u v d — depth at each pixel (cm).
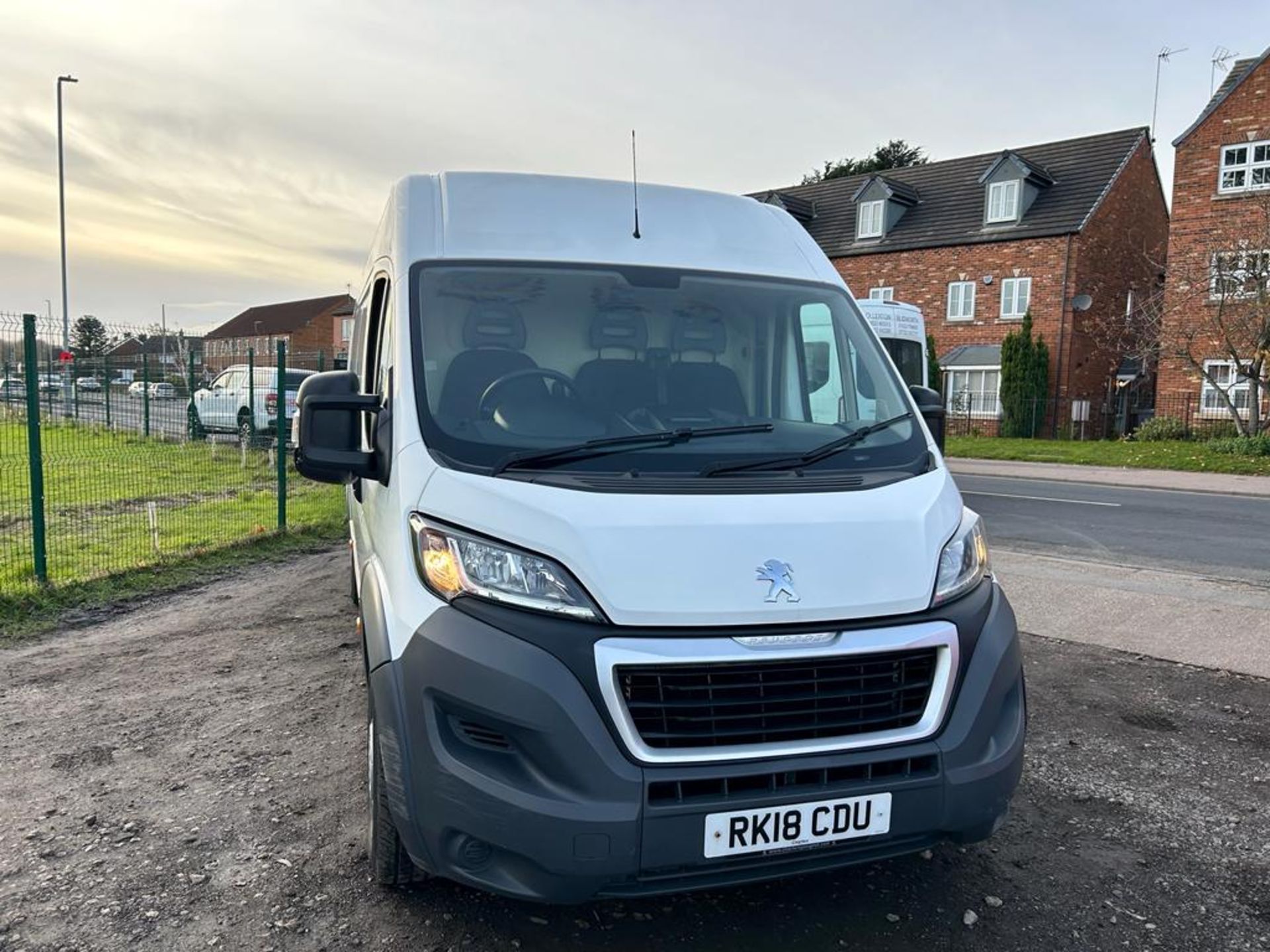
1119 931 296
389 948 281
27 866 325
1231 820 371
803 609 254
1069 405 2927
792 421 340
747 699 250
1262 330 2098
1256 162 2439
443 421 297
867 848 259
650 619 246
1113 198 3014
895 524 279
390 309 346
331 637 616
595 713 241
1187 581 780
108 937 284
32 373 710
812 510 275
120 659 568
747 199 428
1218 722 475
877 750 256
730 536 260
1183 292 2427
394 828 295
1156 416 2566
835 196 3725
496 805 239
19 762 413
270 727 457
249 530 979
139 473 1390
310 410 314
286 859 331
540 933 291
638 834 236
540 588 250
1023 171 3011
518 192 383
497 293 337
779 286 377
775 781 248
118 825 356
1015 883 324
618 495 268
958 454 2345
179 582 776
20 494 1187
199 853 335
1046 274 2947
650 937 290
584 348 332
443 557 262
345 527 1029
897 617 266
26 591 696
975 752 266
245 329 7788
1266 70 2409
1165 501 1402
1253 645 598
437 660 250
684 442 306
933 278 3219
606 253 365
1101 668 559
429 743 250
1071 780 408
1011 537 1037
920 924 299
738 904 310
